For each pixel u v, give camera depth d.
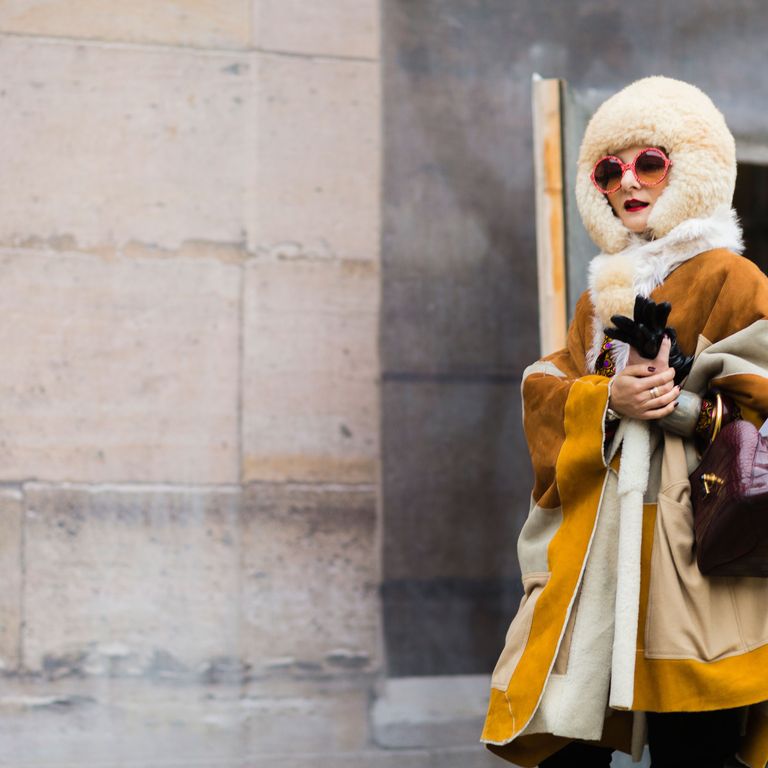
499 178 10.44
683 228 6.68
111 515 9.62
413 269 10.23
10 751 9.30
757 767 6.29
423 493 10.07
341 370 10.03
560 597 6.50
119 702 9.46
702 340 6.52
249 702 9.61
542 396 6.95
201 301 9.88
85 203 9.79
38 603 9.47
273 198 10.04
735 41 10.95
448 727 9.87
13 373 9.60
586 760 6.86
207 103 10.02
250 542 9.76
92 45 9.89
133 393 9.72
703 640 6.20
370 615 9.89
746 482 5.90
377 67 10.30
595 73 10.70
